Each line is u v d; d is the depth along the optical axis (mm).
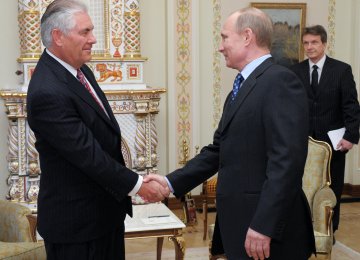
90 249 2506
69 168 2449
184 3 5879
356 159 6496
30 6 5152
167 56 5926
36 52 5223
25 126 5105
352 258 4590
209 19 6035
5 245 3139
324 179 4160
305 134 2328
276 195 2260
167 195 2928
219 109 6172
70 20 2404
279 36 6172
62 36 2418
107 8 5340
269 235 2279
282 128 2303
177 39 5902
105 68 5332
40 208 2518
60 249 2498
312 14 6297
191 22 5918
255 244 2312
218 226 2693
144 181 2617
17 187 5133
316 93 4789
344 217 5801
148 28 5906
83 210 2463
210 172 2971
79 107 2428
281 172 2268
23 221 3453
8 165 5320
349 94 4707
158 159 6062
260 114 2389
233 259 2496
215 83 6133
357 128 4695
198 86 6016
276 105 2338
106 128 2529
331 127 4801
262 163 2412
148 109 5355
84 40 2443
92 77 2758
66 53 2443
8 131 5312
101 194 2506
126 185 2488
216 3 6031
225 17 6070
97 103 2523
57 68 2438
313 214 3988
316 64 4828
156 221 3887
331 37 6398
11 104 5039
